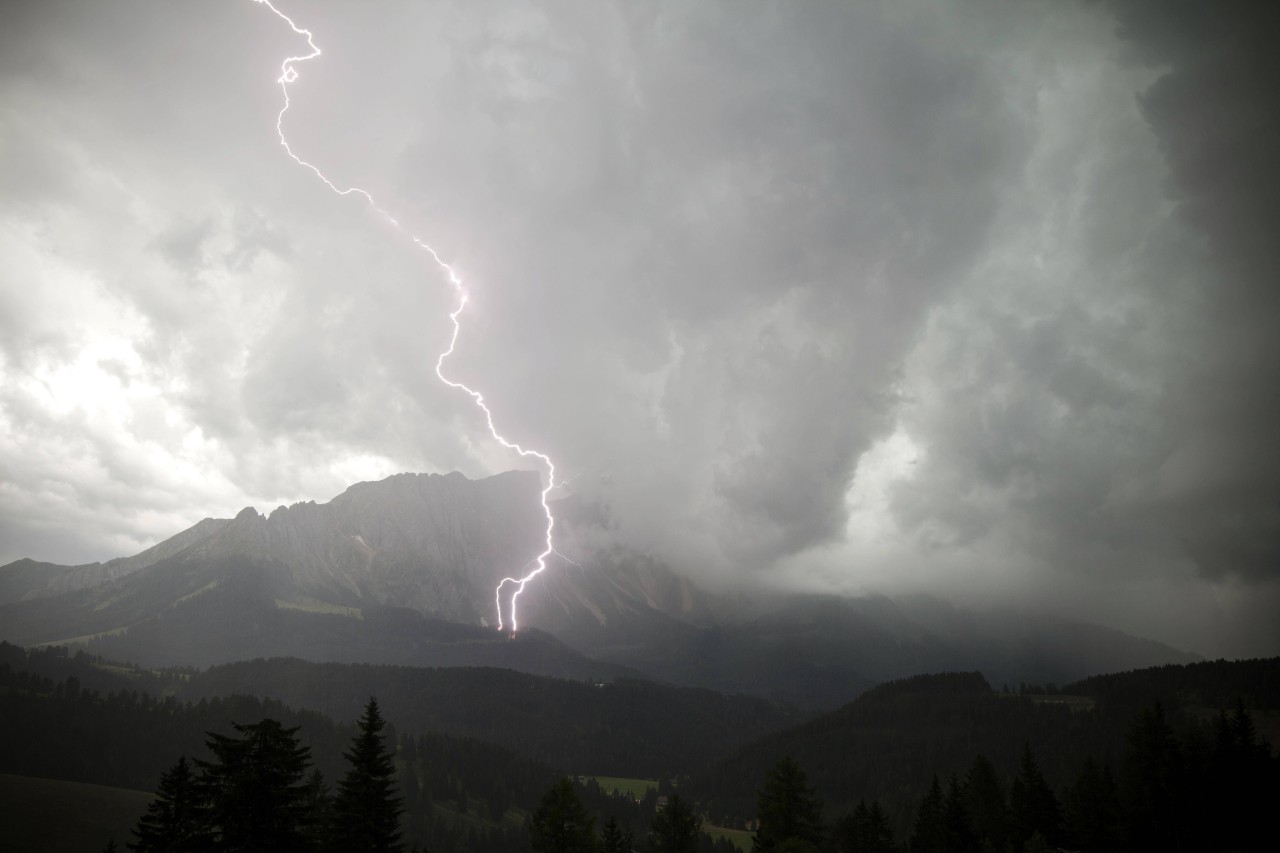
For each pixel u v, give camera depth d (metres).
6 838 124.12
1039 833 90.50
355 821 54.12
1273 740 163.50
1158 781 88.25
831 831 106.06
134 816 141.75
